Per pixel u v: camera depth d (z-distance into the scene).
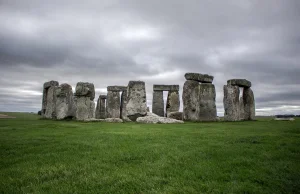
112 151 7.70
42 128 15.09
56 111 25.50
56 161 6.64
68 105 25.30
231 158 6.86
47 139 10.21
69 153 7.56
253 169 5.93
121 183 4.98
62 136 11.16
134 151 7.63
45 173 5.66
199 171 5.74
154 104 33.00
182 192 4.56
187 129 14.60
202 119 24.86
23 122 21.08
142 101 26.06
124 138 10.33
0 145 8.85
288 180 5.25
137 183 4.97
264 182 5.10
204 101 25.28
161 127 16.23
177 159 6.72
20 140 9.95
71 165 6.21
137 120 22.55
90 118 24.55
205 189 4.73
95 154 7.36
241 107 28.20
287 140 9.63
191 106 25.52
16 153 7.68
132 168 5.97
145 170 5.82
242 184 4.96
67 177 5.40
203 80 26.42
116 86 32.56
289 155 7.21
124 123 21.11
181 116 27.59
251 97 28.25
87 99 25.11
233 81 26.44
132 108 25.89
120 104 33.25
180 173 5.61
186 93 25.80
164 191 4.60
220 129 14.57
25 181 5.16
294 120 25.89
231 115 25.58
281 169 5.91
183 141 9.53
